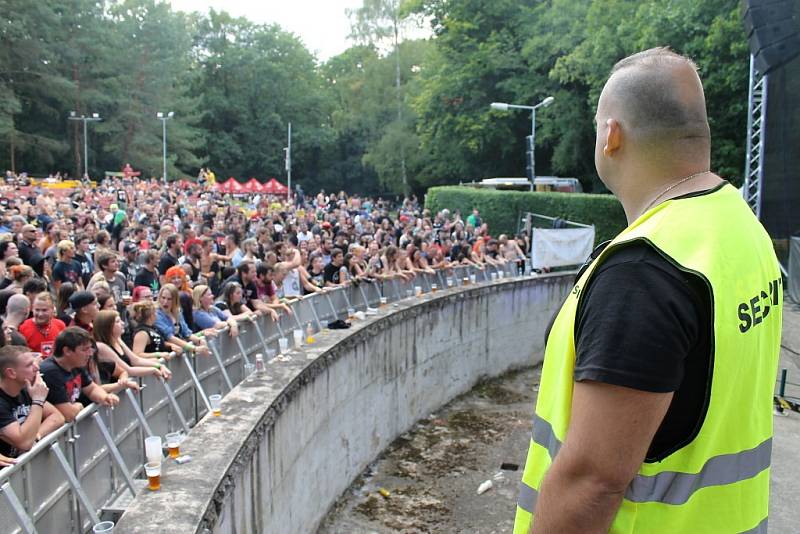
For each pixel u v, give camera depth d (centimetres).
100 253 866
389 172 5009
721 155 2084
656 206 136
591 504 118
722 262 127
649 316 117
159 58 5541
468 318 1367
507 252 1712
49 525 393
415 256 1349
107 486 473
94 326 556
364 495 888
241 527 496
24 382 404
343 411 870
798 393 920
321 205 3222
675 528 125
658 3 2164
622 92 144
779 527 604
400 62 5103
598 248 149
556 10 3150
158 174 5300
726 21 1864
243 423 543
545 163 3691
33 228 940
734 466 130
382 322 1023
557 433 136
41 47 4584
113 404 477
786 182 1112
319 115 6825
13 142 4491
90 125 5088
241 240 1177
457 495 902
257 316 812
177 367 614
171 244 993
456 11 3619
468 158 3841
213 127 6531
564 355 137
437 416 1226
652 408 115
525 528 146
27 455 375
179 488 428
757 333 133
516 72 3472
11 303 604
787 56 1053
